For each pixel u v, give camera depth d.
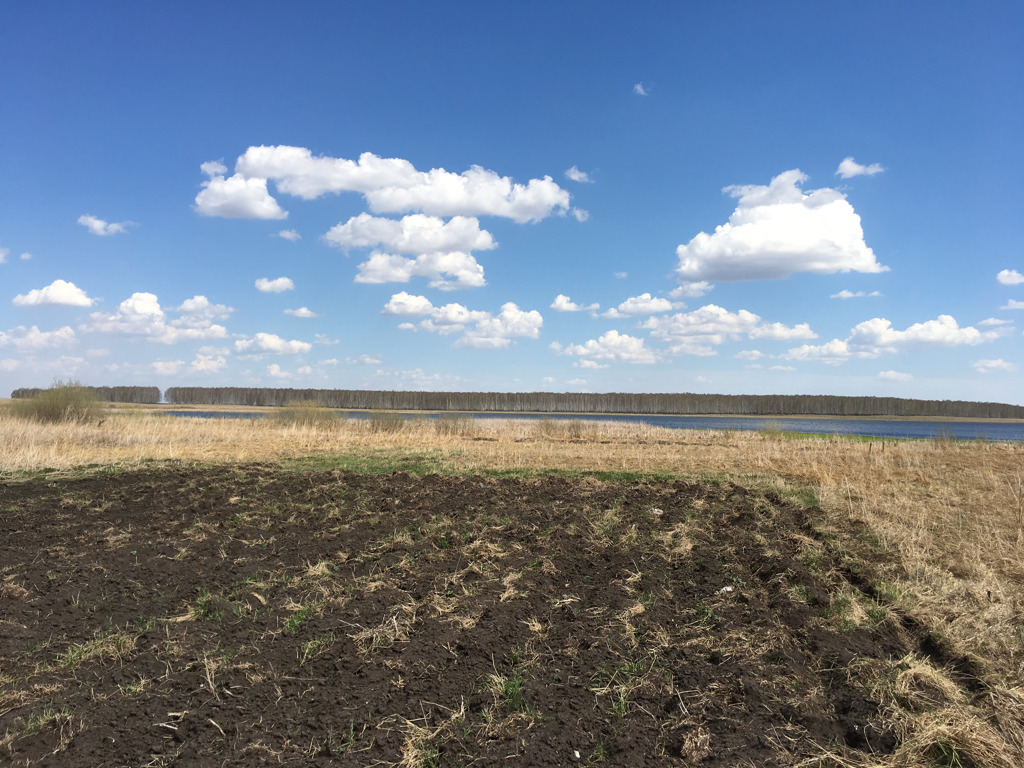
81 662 5.27
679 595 6.93
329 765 3.96
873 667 5.05
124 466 16.53
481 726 4.41
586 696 4.82
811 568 7.52
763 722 4.45
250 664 5.18
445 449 21.09
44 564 7.93
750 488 12.64
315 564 7.99
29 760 3.93
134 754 4.03
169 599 6.77
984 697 4.71
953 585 6.91
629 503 11.17
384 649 5.47
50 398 26.83
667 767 3.99
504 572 7.57
